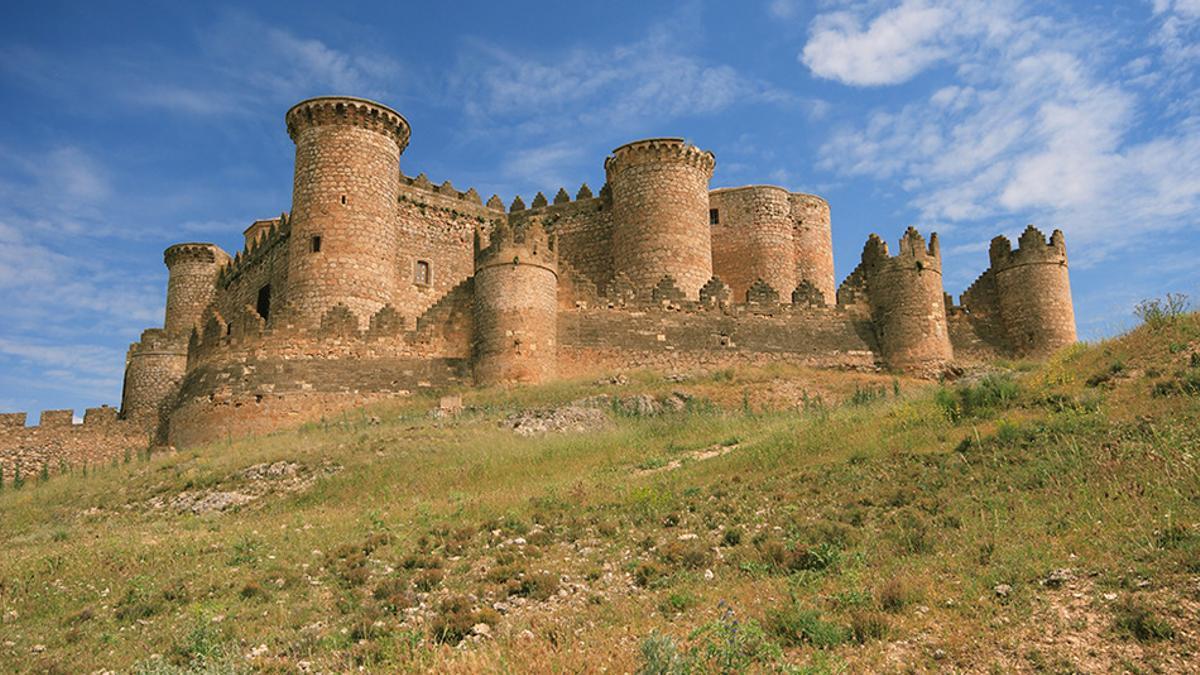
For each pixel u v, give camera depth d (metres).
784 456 19.39
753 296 40.41
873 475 16.23
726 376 36.53
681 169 44.75
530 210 50.34
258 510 22.70
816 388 34.81
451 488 21.75
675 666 8.28
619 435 26.34
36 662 11.16
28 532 23.45
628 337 38.44
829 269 52.09
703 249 44.81
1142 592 9.03
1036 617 8.97
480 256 37.53
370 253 41.09
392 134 43.47
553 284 37.59
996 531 11.80
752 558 12.78
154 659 10.53
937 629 9.10
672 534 14.91
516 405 32.16
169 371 49.72
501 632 10.78
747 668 8.34
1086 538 10.88
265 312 48.94
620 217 45.25
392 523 18.05
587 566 13.66
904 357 38.03
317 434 30.86
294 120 42.66
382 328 37.72
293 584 14.19
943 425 18.84
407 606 12.34
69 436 43.53
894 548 12.14
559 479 21.11
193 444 36.12
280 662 10.23
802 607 10.02
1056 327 39.09
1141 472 12.66
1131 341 20.30
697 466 20.53
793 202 51.41
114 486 28.45
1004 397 19.39
